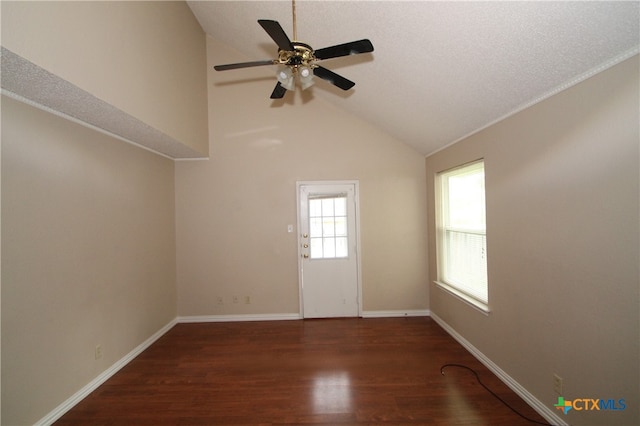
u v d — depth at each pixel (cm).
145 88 232
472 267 294
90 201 235
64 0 156
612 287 146
